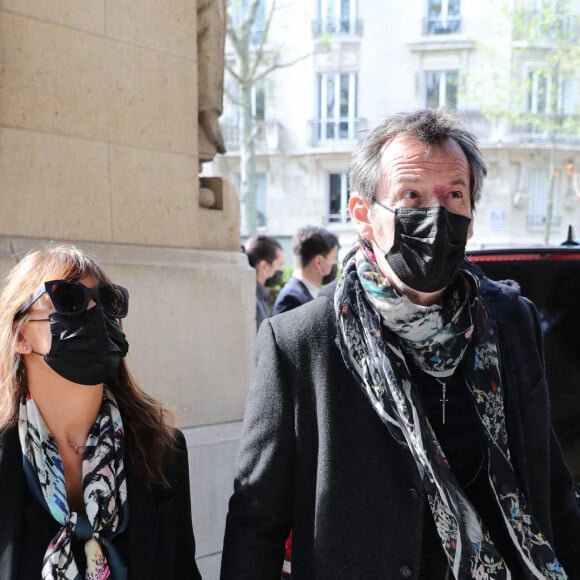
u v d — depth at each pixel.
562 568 1.67
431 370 1.65
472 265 1.81
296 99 25.73
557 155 25.02
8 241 2.56
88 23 2.82
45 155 2.70
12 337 1.62
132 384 1.80
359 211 1.74
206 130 3.46
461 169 1.62
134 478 1.70
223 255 3.35
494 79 21.95
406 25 24.92
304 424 1.69
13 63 2.60
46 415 1.66
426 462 1.53
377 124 1.69
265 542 1.70
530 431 1.71
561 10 20.34
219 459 3.21
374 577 1.58
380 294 1.62
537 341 1.82
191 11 3.21
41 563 1.56
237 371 3.33
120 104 2.94
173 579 1.70
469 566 1.52
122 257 2.90
